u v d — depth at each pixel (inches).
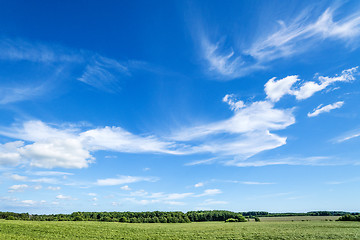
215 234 2281.0
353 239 1755.7
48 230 2197.3
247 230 2669.8
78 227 2564.0
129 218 5221.5
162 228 3009.4
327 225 3203.7
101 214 5590.6
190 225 3799.2
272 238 1911.9
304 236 1959.9
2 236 1752.0
